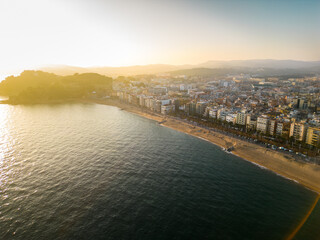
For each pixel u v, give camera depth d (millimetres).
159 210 103750
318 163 152250
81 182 129500
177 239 86250
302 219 99062
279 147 183000
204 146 199375
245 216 100562
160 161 162000
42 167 150250
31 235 88062
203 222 96000
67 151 181375
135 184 127500
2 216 99188
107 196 115000
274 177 140500
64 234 88438
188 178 136000
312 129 181125
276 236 88500
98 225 93562
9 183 128375
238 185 129125
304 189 126250
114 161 160875
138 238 86562
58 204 107938
